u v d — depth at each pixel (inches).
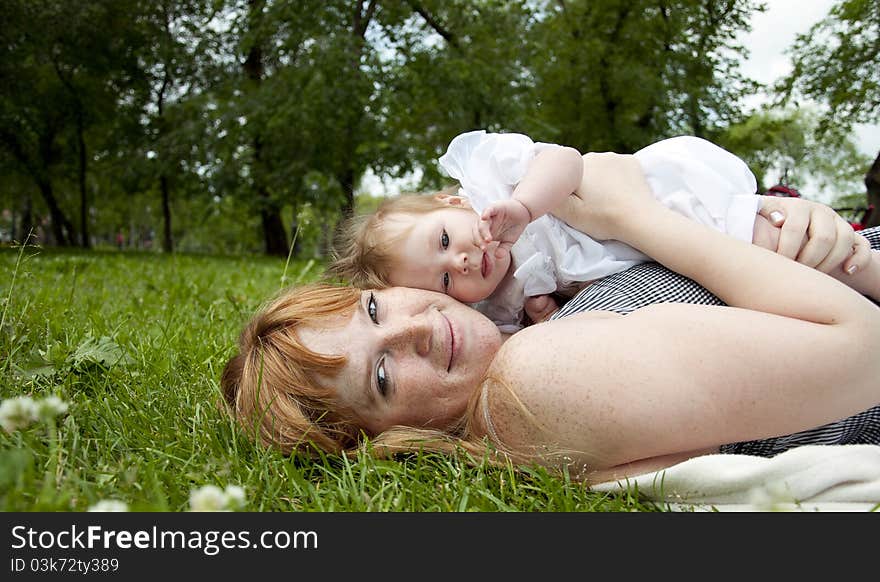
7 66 773.9
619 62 701.3
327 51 607.2
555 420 61.1
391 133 679.1
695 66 698.2
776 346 58.0
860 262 75.0
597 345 60.9
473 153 94.0
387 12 661.9
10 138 859.4
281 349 73.0
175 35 812.6
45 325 113.7
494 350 74.2
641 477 61.2
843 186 1099.9
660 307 63.4
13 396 81.5
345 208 113.2
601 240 82.7
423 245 88.3
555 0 762.8
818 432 68.0
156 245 1809.8
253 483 62.8
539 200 79.5
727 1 666.2
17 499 51.4
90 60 811.4
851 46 497.0
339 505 60.0
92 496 54.5
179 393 90.7
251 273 312.5
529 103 719.1
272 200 724.7
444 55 666.2
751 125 746.8
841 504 57.5
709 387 57.9
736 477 58.7
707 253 68.8
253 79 759.7
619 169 82.2
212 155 724.0
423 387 71.0
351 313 73.7
